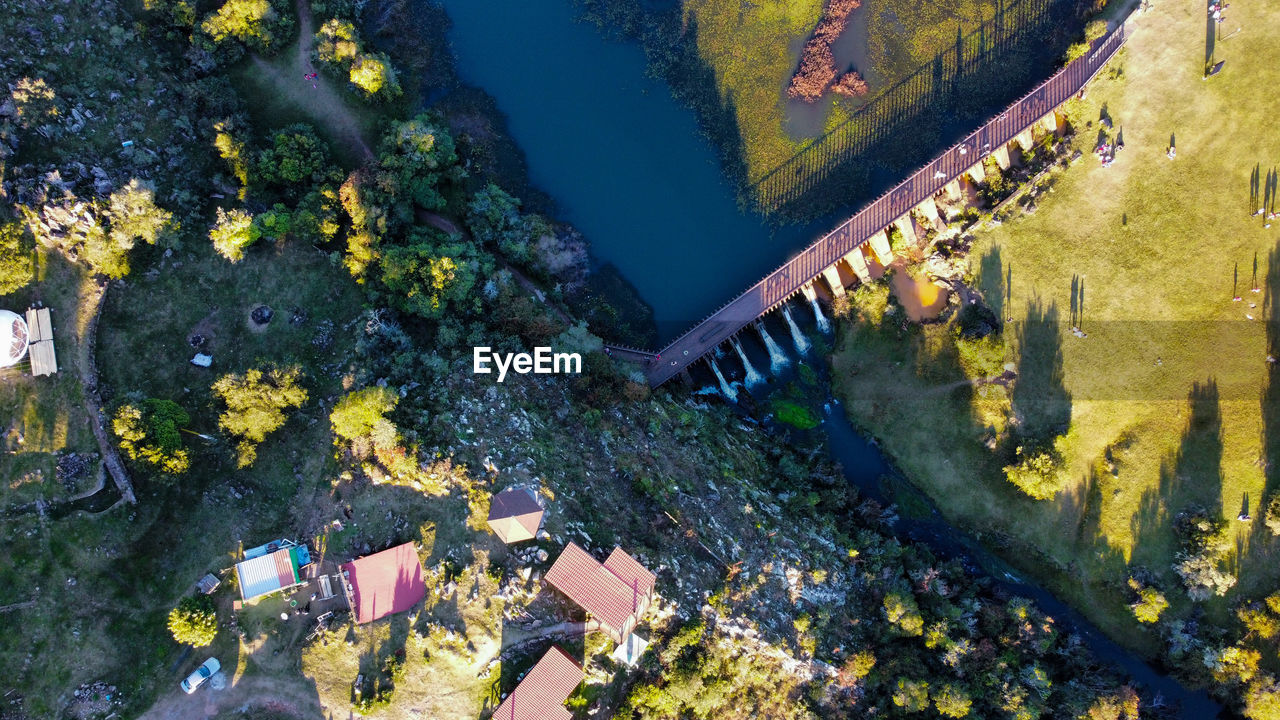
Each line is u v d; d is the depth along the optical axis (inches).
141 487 3134.8
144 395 3250.5
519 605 3029.0
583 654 3024.1
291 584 3038.9
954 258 3890.3
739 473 3676.2
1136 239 3796.8
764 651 3255.4
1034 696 3385.8
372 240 3420.3
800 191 3991.1
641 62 4109.3
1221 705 3604.8
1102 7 3897.6
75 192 3198.8
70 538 3043.8
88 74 3376.0
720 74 4067.4
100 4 3449.8
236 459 3230.8
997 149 3831.2
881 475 3885.3
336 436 3245.6
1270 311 3693.4
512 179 4010.8
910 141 3978.8
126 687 2977.4
